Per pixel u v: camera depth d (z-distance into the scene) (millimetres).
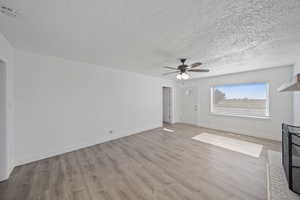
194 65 2887
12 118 2408
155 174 2258
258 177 2156
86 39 2207
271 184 1975
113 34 2047
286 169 2088
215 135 4613
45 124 2896
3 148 2109
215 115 5480
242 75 4668
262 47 2498
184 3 1375
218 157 2896
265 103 4305
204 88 5836
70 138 3279
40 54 2844
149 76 5480
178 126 6062
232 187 1912
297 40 2205
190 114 6438
